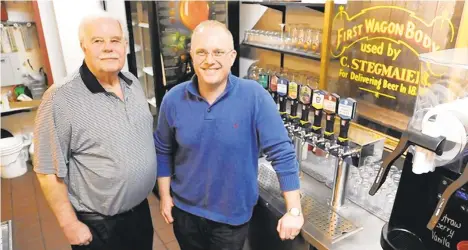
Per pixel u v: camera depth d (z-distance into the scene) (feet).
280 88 5.78
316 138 5.20
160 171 5.59
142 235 5.77
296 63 8.93
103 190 4.96
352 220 5.00
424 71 3.81
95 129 4.70
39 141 4.59
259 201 5.73
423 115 3.21
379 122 6.14
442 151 2.95
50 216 9.45
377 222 4.96
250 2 9.41
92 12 4.79
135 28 12.34
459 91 3.54
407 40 5.48
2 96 11.94
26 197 10.37
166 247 8.34
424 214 3.65
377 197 5.15
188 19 10.62
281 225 4.56
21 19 11.75
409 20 5.40
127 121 4.96
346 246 4.50
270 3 8.35
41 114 4.56
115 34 4.61
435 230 3.57
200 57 4.36
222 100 4.65
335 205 5.29
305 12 8.43
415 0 5.26
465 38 4.58
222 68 4.41
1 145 11.18
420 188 3.63
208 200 5.11
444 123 2.92
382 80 5.98
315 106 5.17
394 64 5.74
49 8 11.68
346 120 4.74
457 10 4.78
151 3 9.82
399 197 3.84
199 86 4.72
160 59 10.46
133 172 5.02
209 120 4.69
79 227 4.89
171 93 5.03
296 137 5.58
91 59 4.61
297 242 5.19
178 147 5.22
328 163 6.20
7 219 9.29
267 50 9.68
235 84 4.74
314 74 8.38
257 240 6.18
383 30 5.81
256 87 4.76
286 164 4.68
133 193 5.16
